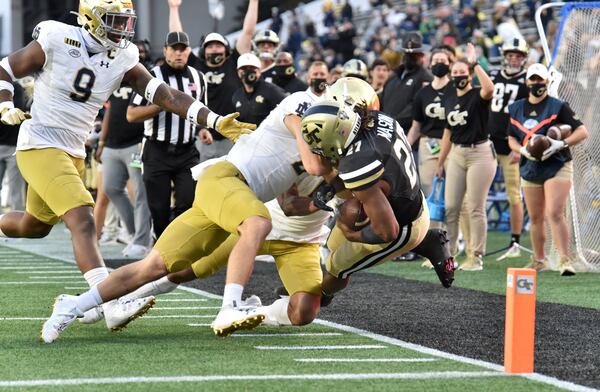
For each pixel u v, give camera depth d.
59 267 21.86
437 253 13.51
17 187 29.42
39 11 61.50
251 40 26.25
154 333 12.99
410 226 12.07
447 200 21.72
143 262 12.24
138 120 20.52
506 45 23.56
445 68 23.00
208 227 12.27
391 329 13.42
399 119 24.94
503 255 24.39
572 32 22.41
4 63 12.84
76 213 12.94
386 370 10.59
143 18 53.69
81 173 13.73
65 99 13.12
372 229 11.73
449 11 43.44
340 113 11.06
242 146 12.46
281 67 25.80
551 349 11.91
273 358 11.25
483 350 11.88
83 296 12.23
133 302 12.70
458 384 9.88
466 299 16.55
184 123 20.81
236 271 11.63
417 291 17.62
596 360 11.23
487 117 21.23
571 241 21.59
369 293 17.31
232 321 11.45
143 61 26.69
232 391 9.51
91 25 12.88
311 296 13.02
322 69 23.38
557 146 20.09
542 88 20.48
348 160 11.20
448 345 12.21
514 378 10.19
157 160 21.02
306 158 11.74
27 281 19.00
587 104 22.03
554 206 20.55
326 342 12.38
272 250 13.21
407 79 24.98
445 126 22.11
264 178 12.32
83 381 9.89
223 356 11.34
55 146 13.18
